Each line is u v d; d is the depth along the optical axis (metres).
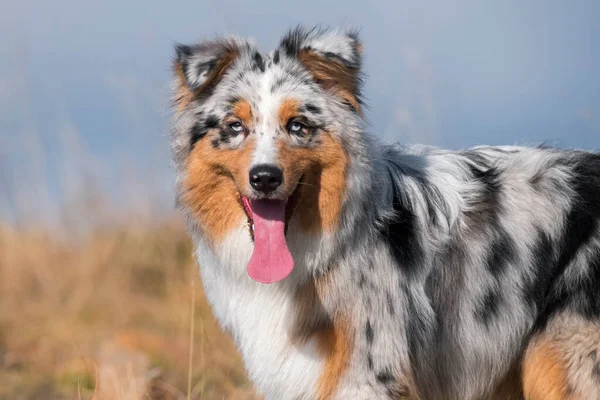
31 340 14.66
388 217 9.05
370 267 8.87
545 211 9.41
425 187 9.40
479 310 9.34
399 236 9.04
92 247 17.55
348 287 8.80
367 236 8.91
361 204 8.89
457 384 9.52
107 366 12.48
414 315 8.96
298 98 8.76
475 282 9.31
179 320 15.10
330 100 8.93
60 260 17.55
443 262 9.23
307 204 8.81
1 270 17.33
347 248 8.83
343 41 9.00
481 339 9.38
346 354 8.79
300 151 8.66
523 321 9.35
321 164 8.77
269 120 8.73
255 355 9.14
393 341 8.79
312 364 8.85
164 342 14.28
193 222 9.21
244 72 8.99
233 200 8.91
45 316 15.45
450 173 9.59
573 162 9.77
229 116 8.81
